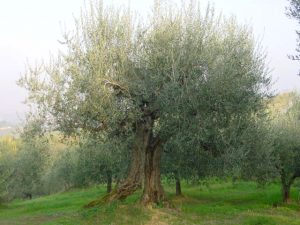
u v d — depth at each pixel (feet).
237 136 55.98
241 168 63.87
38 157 175.42
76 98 52.11
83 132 55.67
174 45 52.03
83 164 115.96
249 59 57.72
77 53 54.19
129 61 54.08
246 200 92.84
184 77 50.34
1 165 149.07
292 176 88.07
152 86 51.01
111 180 117.39
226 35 58.34
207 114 51.80
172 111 49.98
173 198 94.43
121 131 55.88
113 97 52.11
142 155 58.13
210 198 97.81
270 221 55.57
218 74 50.57
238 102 53.21
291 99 102.58
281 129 84.23
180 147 52.85
